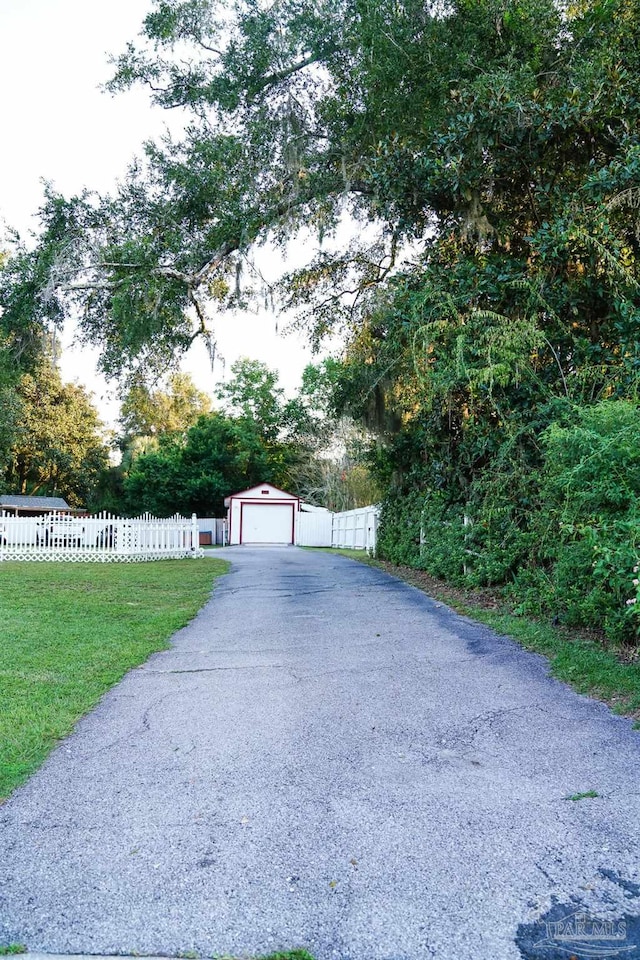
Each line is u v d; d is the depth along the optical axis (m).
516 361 8.05
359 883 2.41
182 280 12.41
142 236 11.92
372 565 15.14
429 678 5.19
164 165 12.15
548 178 9.12
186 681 5.25
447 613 7.99
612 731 3.94
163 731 4.11
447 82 9.66
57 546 18.06
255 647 6.45
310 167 12.31
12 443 31.50
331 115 12.21
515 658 5.70
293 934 2.14
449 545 10.14
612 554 5.18
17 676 5.32
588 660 5.28
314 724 4.18
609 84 8.22
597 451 5.51
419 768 3.46
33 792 3.24
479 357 8.45
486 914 2.23
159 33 11.79
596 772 3.37
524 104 8.53
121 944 2.11
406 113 10.49
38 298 11.77
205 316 14.40
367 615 8.06
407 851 2.63
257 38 11.56
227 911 2.26
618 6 8.60
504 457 8.37
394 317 9.95
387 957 2.03
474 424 9.51
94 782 3.35
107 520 18.03
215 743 3.88
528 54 9.48
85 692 4.91
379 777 3.36
